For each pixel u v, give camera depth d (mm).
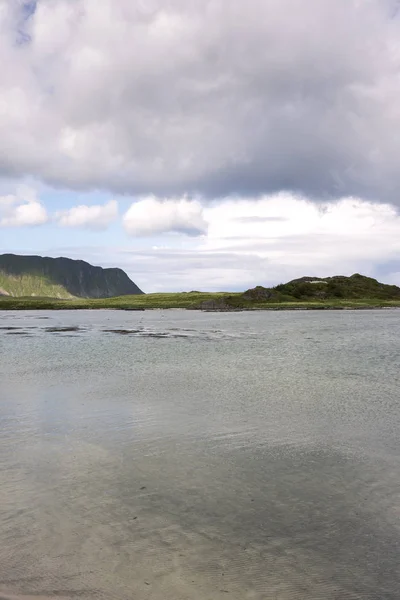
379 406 19672
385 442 14555
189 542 8242
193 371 30047
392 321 104250
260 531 8680
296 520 9141
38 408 19328
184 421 17141
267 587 6934
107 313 181250
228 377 27578
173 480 11281
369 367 31500
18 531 8609
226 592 6801
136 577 7141
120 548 8008
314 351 42250
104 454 13305
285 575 7250
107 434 15414
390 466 12312
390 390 23297
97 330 77438
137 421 17141
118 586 6902
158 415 18094
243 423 16844
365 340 54531
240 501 10055
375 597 6723
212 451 13609
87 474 11672
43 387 24359
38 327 88062
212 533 8586
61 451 13570
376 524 8969
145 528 8758
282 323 97688
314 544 8203
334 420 17281
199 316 143125
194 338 59188
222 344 50188
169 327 85500
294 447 14023
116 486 10875
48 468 12094
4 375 28656
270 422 17031
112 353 41312
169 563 7551
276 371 29891
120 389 23688
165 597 6656
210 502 9992
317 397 21562
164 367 31953
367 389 23562
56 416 17906
